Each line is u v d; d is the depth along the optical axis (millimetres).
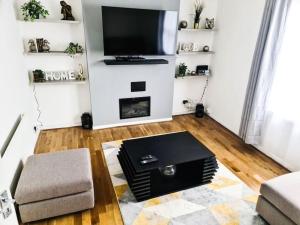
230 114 3939
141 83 3906
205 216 2139
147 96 4031
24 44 3291
